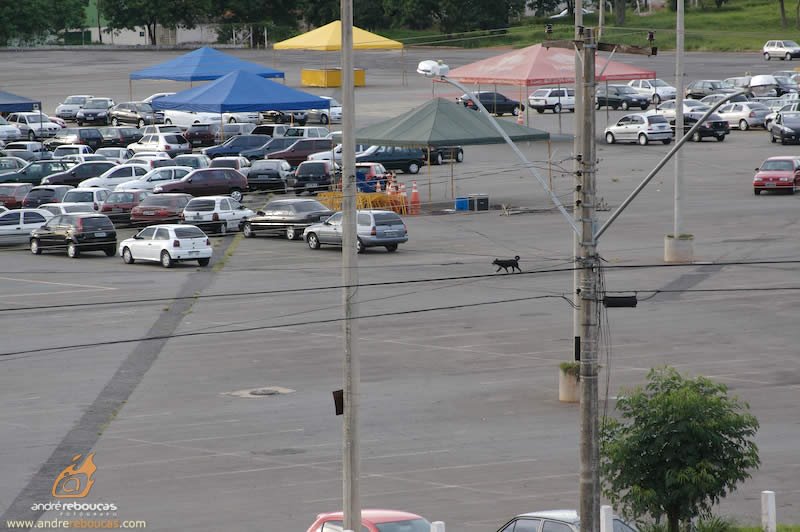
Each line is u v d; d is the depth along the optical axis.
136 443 55.00
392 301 86.25
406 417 58.59
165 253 103.38
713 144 173.25
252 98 147.88
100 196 128.75
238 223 123.00
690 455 39.06
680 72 97.19
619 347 71.31
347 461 43.25
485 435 55.50
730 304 83.00
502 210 127.56
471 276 87.25
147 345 75.06
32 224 119.19
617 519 38.03
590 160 39.59
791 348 70.38
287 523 43.81
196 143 176.50
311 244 112.12
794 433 54.03
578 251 59.28
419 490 47.59
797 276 91.31
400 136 132.25
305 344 74.75
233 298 88.88
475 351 71.94
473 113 136.75
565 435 55.31
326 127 182.62
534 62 171.00
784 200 128.00
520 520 37.06
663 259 98.44
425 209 130.75
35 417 59.56
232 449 53.91
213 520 44.28
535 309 83.12
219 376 67.38
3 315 84.19
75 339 76.62
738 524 41.94
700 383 40.72
